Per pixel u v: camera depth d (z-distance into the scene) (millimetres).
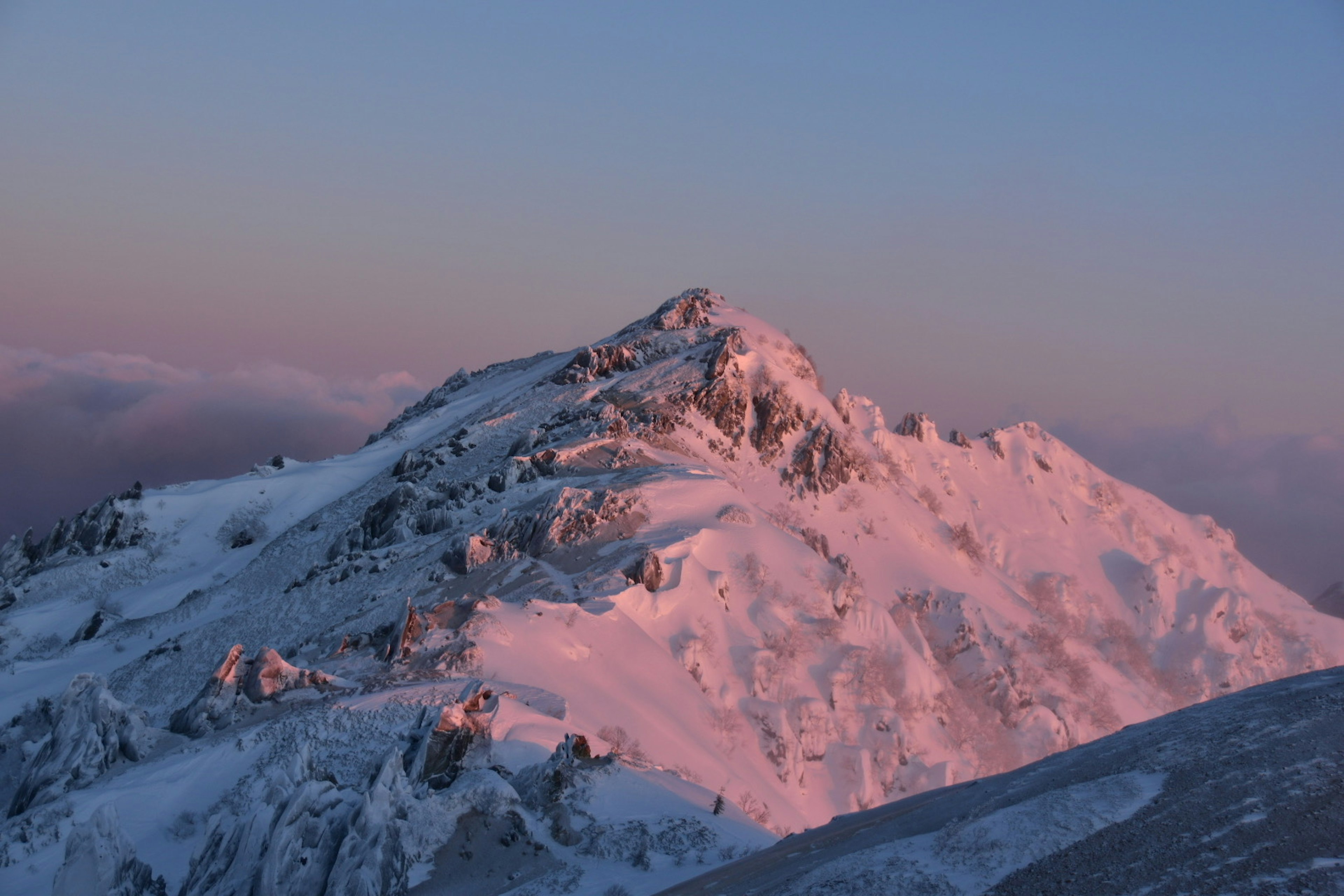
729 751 103688
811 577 145000
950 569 198000
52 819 59312
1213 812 28562
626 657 106125
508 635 97438
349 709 69312
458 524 155125
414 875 44156
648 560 124750
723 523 144875
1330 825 26344
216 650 133875
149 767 66375
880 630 146625
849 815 51375
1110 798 31266
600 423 181750
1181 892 25688
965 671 169875
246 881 44500
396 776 47031
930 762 133250
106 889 46719
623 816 53750
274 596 151000
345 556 151625
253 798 57938
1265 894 24609
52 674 151875
